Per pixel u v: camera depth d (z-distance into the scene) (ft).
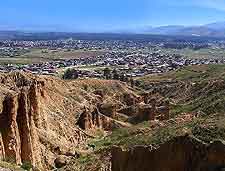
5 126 222.89
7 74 390.42
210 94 433.07
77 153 292.40
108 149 236.22
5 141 220.23
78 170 224.74
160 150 144.25
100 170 208.33
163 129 187.93
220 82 446.60
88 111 388.98
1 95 301.63
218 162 130.52
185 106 399.24
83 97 466.70
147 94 557.74
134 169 147.54
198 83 516.32
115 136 326.24
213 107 265.95
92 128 388.37
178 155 139.64
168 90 573.33
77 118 394.93
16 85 385.09
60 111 377.09
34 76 415.03
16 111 229.04
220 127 144.77
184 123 187.11
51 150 281.33
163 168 141.49
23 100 234.99
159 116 385.09
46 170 251.39
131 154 150.20
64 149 294.05
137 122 411.95
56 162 264.31
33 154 237.25
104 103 455.22
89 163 226.58
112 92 530.27
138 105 452.76
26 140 233.14
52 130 325.01
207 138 139.23
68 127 352.90
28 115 237.86
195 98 466.29
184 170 137.28
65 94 439.63
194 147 137.39
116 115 434.71
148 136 182.50
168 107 400.67
